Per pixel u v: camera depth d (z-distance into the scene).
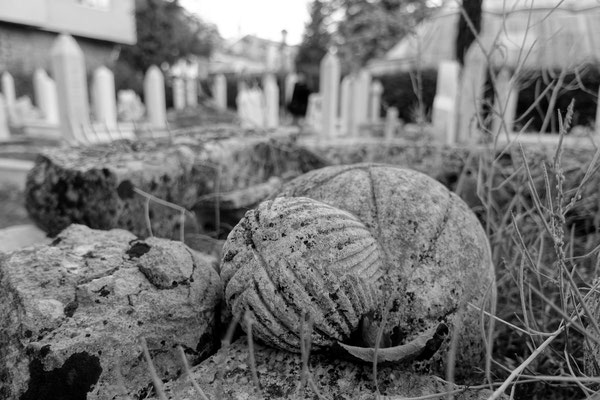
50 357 1.22
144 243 1.67
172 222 2.48
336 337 1.29
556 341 1.79
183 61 18.88
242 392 1.24
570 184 2.45
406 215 1.52
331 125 8.45
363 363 1.30
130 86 18.83
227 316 1.55
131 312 1.37
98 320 1.33
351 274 1.26
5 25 17.44
